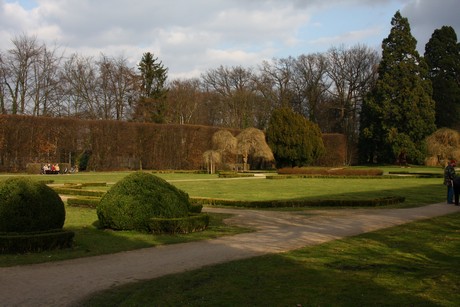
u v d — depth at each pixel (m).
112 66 54.66
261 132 43.91
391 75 49.91
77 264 7.30
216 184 25.80
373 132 50.94
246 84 62.84
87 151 41.69
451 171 16.52
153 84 56.47
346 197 18.19
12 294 5.67
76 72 51.78
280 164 44.56
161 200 10.58
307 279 6.16
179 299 5.34
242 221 12.29
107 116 54.12
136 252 8.26
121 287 5.90
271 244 8.95
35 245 8.16
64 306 5.19
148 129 44.56
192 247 8.70
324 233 10.28
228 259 7.55
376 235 9.84
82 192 19.30
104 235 9.93
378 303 5.14
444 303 5.14
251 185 25.00
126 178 10.86
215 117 63.84
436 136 40.91
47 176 32.78
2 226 8.46
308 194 19.59
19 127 36.34
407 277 6.26
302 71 61.09
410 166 49.31
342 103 59.50
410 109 48.09
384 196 18.62
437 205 15.95
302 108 62.59
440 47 55.28
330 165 52.78
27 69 44.22
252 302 5.19
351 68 59.12
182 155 46.56
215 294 5.50
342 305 5.08
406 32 50.81
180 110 59.94
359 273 6.50
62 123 39.06
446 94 53.38
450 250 8.14
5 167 35.97
